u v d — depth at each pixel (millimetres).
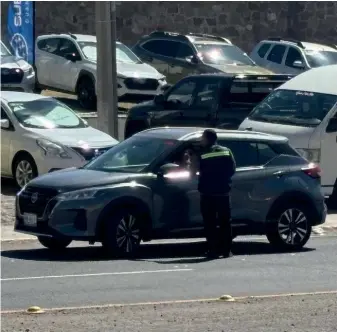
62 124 22188
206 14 38812
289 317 10234
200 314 10398
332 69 22172
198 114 23109
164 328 9664
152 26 38062
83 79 30359
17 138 21656
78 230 14875
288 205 16406
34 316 10352
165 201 15344
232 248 16875
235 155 16141
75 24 36969
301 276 13688
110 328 9656
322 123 21016
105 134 22016
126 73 29844
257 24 39594
